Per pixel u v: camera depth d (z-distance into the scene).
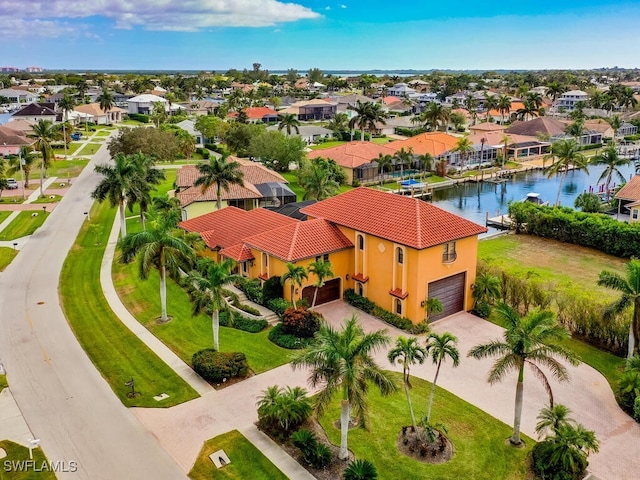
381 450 28.27
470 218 80.69
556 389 34.09
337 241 46.19
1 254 57.72
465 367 36.56
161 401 32.09
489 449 28.47
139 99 185.25
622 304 35.03
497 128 134.50
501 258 60.88
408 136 158.25
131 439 28.69
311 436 27.70
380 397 33.00
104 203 79.69
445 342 28.20
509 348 27.75
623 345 38.06
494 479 26.33
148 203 60.66
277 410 28.91
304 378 34.81
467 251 44.09
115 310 44.41
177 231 57.00
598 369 36.41
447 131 162.25
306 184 75.12
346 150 105.38
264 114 171.25
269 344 39.34
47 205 78.44
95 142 135.75
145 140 98.62
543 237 69.44
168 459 27.23
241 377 34.81
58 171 101.75
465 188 101.88
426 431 28.31
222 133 125.94
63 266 54.44
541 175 112.44
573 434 26.11
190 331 40.81
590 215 65.62
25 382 33.97
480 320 43.62
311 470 26.59
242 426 29.88
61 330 40.97
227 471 26.47
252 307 44.94
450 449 28.45
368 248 44.97
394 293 42.28
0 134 109.81
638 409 30.44
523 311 44.91
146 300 46.16
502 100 166.75
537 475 26.53
